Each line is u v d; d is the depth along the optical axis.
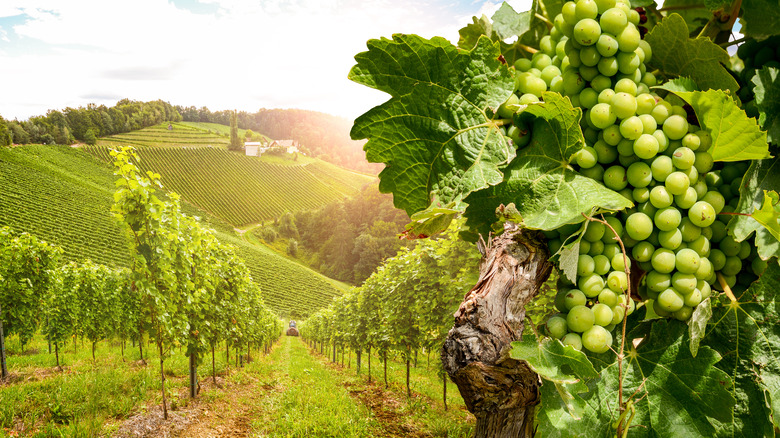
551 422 0.86
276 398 10.35
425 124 1.01
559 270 0.95
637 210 0.92
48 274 11.27
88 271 12.41
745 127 0.84
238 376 12.49
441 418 8.33
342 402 9.65
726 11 1.09
